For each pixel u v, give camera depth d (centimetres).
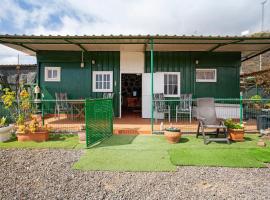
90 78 1159
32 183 428
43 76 1159
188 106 1066
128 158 556
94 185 420
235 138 714
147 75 1143
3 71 1820
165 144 679
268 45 947
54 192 393
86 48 1076
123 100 1568
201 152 597
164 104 1052
